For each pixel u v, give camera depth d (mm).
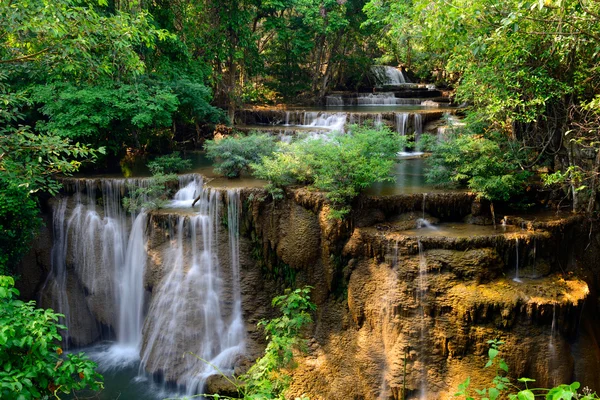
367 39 29062
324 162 11836
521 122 12742
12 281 6312
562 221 11219
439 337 10242
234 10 20906
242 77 24141
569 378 9844
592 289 11281
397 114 18391
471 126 13891
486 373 9812
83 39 9773
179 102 17500
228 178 14797
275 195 12414
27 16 9039
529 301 9758
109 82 16234
